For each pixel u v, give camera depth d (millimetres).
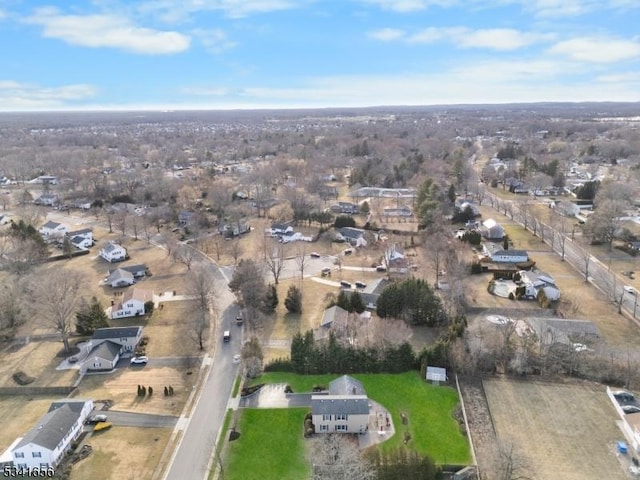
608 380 65562
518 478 48656
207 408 61438
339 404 56844
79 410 57844
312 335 70812
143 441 55500
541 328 72562
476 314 84562
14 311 83812
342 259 114312
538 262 108625
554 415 58875
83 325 81188
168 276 106375
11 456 51938
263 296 86625
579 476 49375
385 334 70625
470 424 57469
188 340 78562
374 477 46656
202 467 51531
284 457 53031
